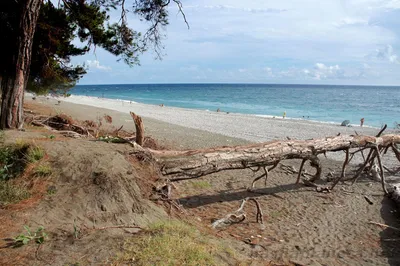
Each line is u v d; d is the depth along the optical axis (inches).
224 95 3474.4
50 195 194.7
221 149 282.0
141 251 147.9
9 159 220.8
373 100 2630.4
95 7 480.7
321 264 188.9
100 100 1921.8
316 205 304.0
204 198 299.6
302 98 2933.1
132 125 764.0
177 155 270.5
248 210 278.7
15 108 328.2
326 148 326.3
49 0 457.1
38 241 151.2
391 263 201.3
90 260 140.1
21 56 326.6
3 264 133.4
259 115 1411.2
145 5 464.8
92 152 235.6
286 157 307.1
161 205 229.0
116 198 199.9
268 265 171.8
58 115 460.4
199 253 152.7
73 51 499.5
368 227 261.1
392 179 406.3
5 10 373.7
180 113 1288.1
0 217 169.8
